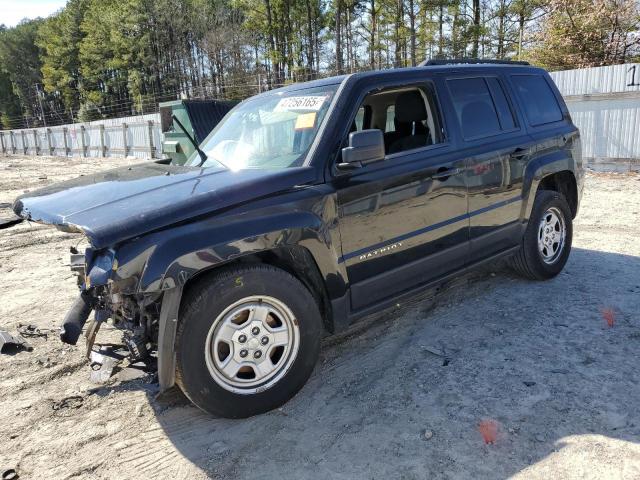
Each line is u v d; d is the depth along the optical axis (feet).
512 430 8.95
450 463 8.27
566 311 13.79
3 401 11.03
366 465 8.38
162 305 8.63
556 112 16.62
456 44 124.57
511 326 13.12
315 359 10.29
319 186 10.25
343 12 155.53
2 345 13.35
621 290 15.05
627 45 74.02
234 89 161.68
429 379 10.84
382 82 11.82
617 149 42.37
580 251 19.43
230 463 8.70
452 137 12.83
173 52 208.44
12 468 8.79
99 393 11.21
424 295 15.69
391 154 11.63
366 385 10.84
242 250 8.98
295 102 12.10
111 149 99.50
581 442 8.52
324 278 10.22
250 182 9.65
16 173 66.33
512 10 113.91
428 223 12.01
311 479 8.16
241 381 9.49
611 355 11.34
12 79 310.24
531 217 15.21
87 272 8.65
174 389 11.16
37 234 28.84
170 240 8.50
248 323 9.39
